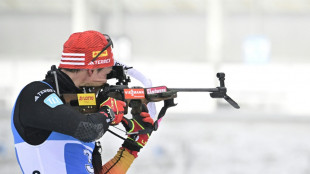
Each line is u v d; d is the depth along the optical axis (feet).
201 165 90.12
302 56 255.09
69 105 24.07
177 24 260.01
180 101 183.73
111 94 25.50
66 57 24.18
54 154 23.38
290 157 97.81
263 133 130.93
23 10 265.95
